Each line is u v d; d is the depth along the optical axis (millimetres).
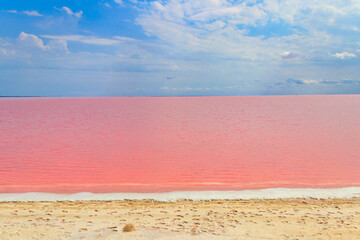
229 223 8094
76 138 29156
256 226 7871
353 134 30344
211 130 35625
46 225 7809
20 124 43688
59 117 58344
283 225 7957
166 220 8312
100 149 23047
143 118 55750
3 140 27688
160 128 38219
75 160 18766
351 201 10422
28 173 15297
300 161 18109
